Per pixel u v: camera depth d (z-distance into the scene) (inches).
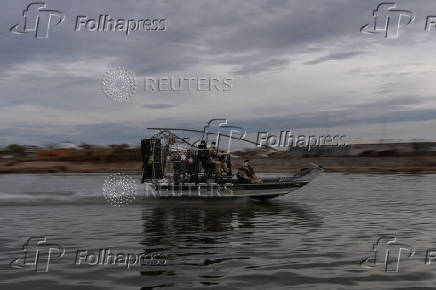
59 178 1381.6
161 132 682.8
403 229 432.5
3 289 251.1
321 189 893.2
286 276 272.4
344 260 310.7
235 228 443.5
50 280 267.7
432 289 248.2
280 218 511.5
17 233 418.3
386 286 253.1
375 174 1422.2
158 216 534.9
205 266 295.9
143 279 268.5
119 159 1968.5
